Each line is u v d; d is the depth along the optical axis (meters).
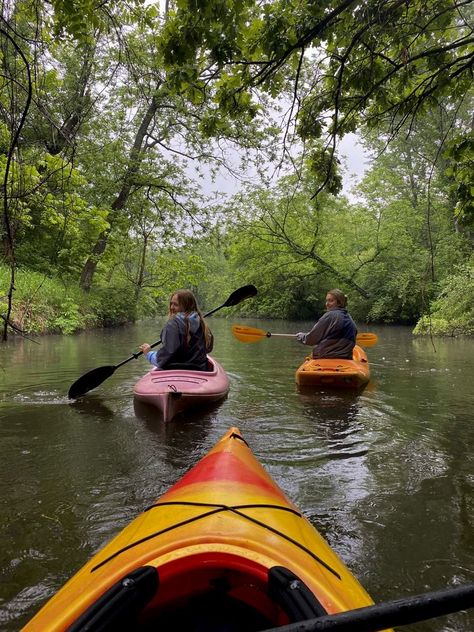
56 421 4.19
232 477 2.03
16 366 7.04
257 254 22.66
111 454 3.36
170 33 3.14
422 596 0.92
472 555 2.13
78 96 4.55
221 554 1.24
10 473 3.00
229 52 3.12
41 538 2.24
